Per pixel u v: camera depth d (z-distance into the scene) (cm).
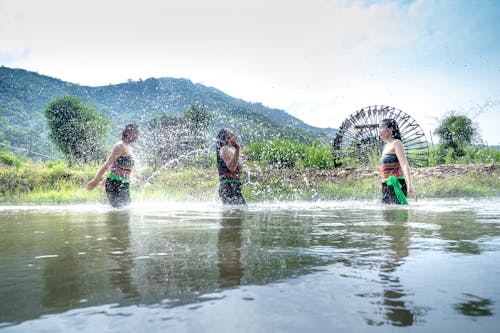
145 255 131
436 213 317
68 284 92
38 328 63
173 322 66
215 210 372
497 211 349
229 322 66
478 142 2417
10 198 819
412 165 1919
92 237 180
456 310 72
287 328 63
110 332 61
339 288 87
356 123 1812
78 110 2788
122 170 498
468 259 121
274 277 98
